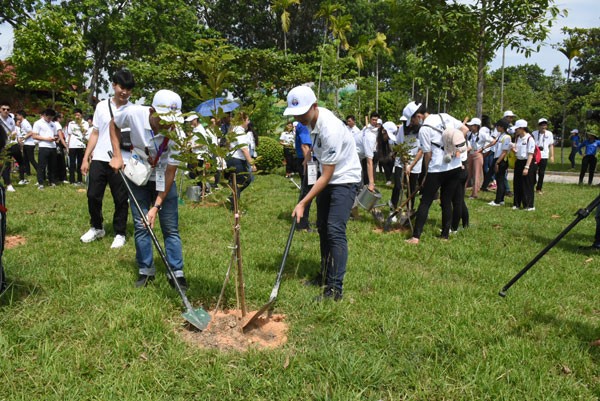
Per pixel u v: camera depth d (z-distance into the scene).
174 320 3.71
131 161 4.15
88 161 6.11
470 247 6.27
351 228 7.19
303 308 3.93
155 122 3.93
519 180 10.09
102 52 27.59
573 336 3.55
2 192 3.81
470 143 11.62
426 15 13.47
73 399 2.66
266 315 3.84
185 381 2.90
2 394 2.71
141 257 4.37
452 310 3.96
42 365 2.97
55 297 3.97
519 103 36.47
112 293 4.07
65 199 9.21
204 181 3.40
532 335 3.60
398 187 8.60
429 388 2.89
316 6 34.50
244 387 2.87
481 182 13.36
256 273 4.75
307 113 3.91
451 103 28.02
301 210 4.05
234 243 3.61
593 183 16.94
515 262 5.67
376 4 35.47
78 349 3.14
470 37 13.96
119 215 5.85
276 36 35.94
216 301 4.07
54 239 5.99
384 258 5.58
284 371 3.02
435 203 9.90
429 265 5.46
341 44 27.33
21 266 4.69
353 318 3.75
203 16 35.44
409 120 7.93
